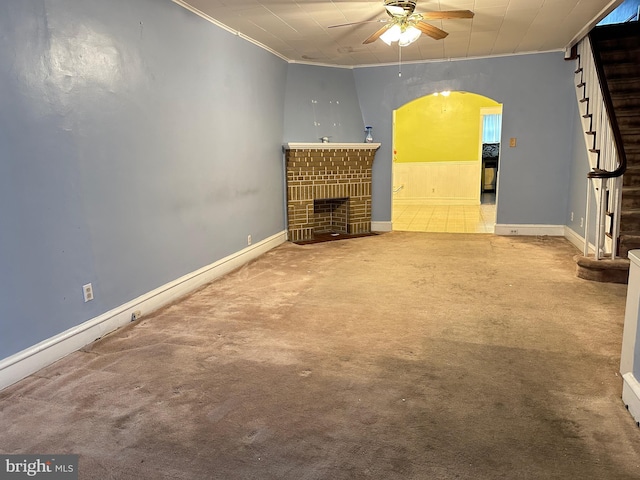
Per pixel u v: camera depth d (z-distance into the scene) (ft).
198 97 13.42
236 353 9.10
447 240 20.43
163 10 11.74
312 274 14.99
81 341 9.45
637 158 14.28
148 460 5.93
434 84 21.43
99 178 9.86
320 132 21.13
